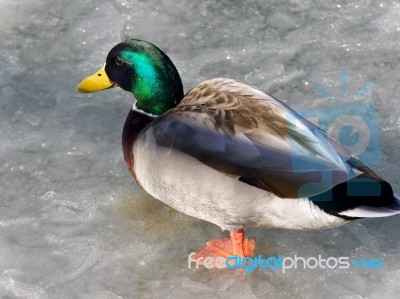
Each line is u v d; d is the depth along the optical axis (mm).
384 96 8875
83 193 7754
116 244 7273
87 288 6840
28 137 8391
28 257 7098
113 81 7559
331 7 10117
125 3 10211
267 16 10031
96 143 8359
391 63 9336
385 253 7172
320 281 6926
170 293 6844
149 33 9812
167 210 7637
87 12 10109
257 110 6633
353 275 6969
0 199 7668
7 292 6770
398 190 7695
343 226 7438
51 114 8711
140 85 7328
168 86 7320
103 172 8016
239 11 10109
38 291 6770
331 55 9469
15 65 9352
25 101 8867
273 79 9125
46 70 9320
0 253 7109
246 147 6406
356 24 9883
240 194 6516
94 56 9523
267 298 6801
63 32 9828
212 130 6527
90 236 7328
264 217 6648
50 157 8156
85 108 8812
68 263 7062
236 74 9195
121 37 9773
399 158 8078
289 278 6969
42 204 7637
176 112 6824
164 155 6703
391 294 6766
